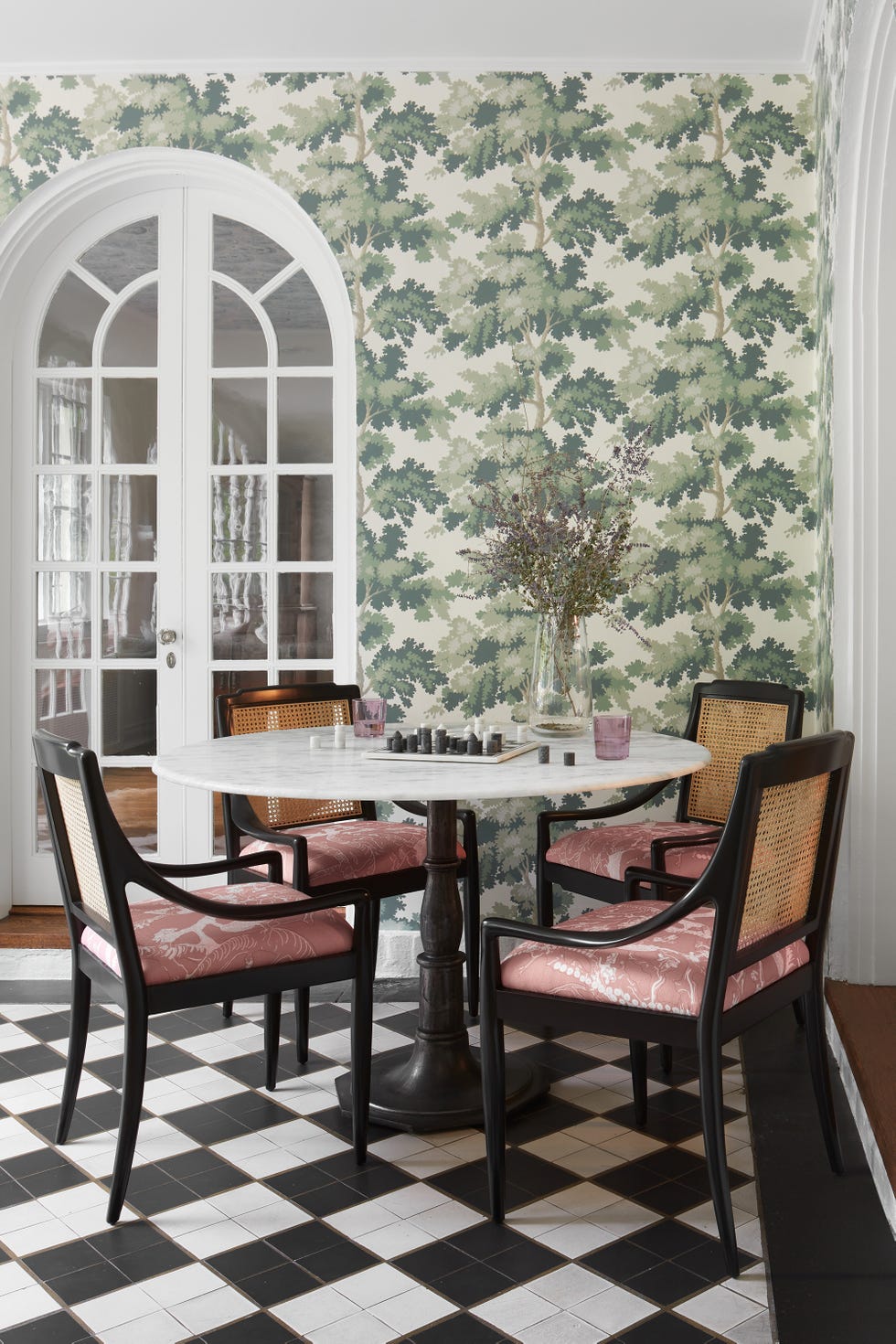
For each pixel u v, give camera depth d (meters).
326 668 4.09
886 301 3.12
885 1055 2.59
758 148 3.78
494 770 2.39
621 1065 2.94
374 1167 2.38
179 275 4.08
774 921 2.10
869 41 2.80
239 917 2.20
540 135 3.81
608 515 3.83
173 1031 3.19
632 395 3.81
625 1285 1.94
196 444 4.10
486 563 3.65
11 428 4.14
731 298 3.79
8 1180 2.32
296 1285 1.95
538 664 2.99
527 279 3.82
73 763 2.11
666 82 3.79
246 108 3.87
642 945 2.09
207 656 4.13
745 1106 2.68
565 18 3.54
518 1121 2.60
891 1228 2.08
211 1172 2.35
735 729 3.38
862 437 3.15
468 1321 1.84
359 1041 2.36
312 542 4.08
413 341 3.85
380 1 3.46
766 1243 2.06
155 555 4.14
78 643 4.16
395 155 3.84
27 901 4.19
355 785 2.20
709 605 3.82
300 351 4.05
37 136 3.93
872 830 3.12
